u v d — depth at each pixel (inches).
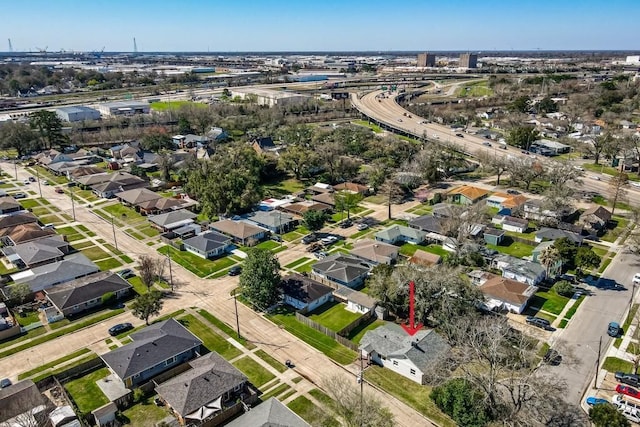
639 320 2516.0
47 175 5890.8
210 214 4284.0
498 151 6535.4
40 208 4692.4
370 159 6397.6
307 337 2642.7
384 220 4402.1
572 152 6830.7
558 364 2365.9
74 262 3339.1
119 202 4899.1
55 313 2837.1
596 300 2974.9
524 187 5300.2
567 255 3294.8
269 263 2915.8
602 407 1894.7
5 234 3900.1
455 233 3809.1
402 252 3710.6
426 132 7421.3
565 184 4739.2
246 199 4473.4
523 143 6702.8
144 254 3688.5
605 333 2630.4
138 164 6230.3
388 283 2785.4
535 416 1898.4
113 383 2237.9
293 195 5103.3
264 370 2363.4
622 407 2043.6
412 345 2362.2
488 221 4156.0
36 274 3206.2
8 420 1962.4
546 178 5206.7
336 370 2368.4
